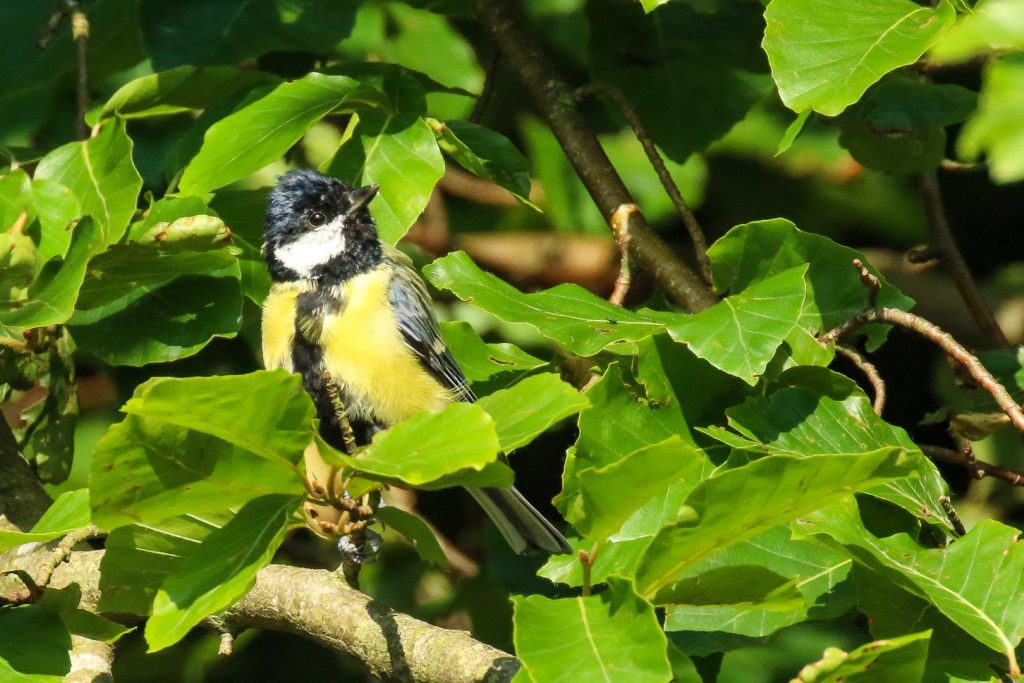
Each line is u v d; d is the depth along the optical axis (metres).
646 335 7.00
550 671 4.61
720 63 10.16
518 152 8.75
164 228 7.16
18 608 6.43
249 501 5.07
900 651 4.90
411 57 11.85
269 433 4.74
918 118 8.45
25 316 7.00
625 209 8.70
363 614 7.03
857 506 6.42
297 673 11.06
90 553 8.16
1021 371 7.70
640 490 4.81
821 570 6.65
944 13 6.08
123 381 10.27
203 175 7.79
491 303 7.10
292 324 8.19
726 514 4.91
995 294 12.75
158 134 10.55
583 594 4.97
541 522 7.62
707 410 7.18
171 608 4.76
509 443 4.95
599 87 8.96
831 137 12.50
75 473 11.17
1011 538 5.95
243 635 11.12
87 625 6.57
